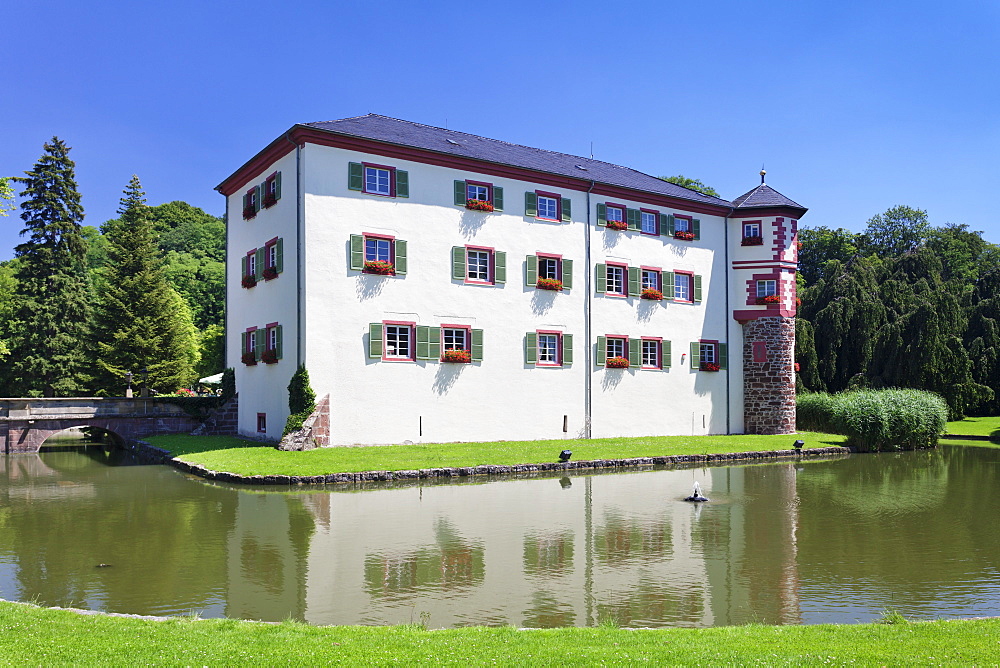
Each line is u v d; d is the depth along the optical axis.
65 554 12.33
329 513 16.11
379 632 7.63
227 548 12.73
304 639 7.26
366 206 27.08
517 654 6.70
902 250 75.88
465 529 14.40
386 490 19.73
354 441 26.28
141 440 30.09
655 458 26.50
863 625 7.91
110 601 9.67
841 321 47.91
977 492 19.92
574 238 32.56
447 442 28.36
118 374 41.59
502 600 9.76
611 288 33.94
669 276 35.59
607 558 12.09
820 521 15.52
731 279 37.91
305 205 25.89
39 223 44.38
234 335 32.50
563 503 17.62
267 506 17.05
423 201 28.39
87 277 50.91
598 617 9.07
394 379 27.28
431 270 28.39
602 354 33.12
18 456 29.34
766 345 37.31
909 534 14.23
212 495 18.72
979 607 9.62
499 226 30.33
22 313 43.41
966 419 48.47
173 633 7.44
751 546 13.06
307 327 25.61
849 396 36.06
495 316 30.00
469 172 29.66
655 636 7.47
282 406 27.12
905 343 46.31
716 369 36.84
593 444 29.17
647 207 35.16
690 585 10.55
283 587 10.34
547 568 11.42
